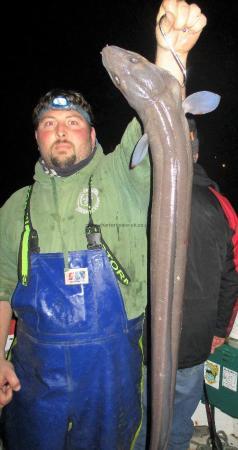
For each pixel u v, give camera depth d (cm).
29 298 188
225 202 238
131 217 194
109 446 189
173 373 165
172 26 157
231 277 243
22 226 204
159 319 159
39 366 187
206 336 238
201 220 226
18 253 200
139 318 195
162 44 160
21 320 198
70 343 183
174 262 156
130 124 181
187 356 237
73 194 196
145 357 236
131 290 192
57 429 188
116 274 186
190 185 155
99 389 185
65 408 186
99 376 184
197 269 228
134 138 178
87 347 183
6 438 206
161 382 162
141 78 158
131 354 190
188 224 157
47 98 204
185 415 258
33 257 188
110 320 184
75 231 190
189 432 266
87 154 204
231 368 272
